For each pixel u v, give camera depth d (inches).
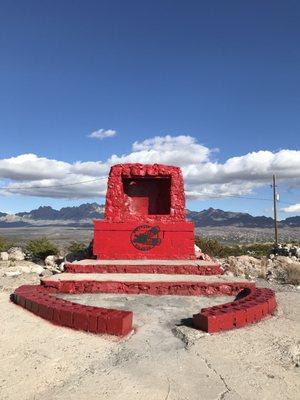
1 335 235.3
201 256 476.4
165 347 226.8
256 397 170.9
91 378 183.5
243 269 600.7
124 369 194.5
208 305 322.7
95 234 468.4
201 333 246.4
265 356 216.1
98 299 335.3
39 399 162.7
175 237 468.4
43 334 237.0
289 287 444.8
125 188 538.9
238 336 244.8
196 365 201.3
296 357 217.8
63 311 255.1
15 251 779.4
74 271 406.9
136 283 356.8
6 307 297.1
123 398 165.5
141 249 465.7
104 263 420.5
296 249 841.5
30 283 424.2
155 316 289.4
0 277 467.5
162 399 166.1
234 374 192.1
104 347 221.3
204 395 170.7
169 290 355.3
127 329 245.0
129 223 470.0
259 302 293.0
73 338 232.1
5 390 169.5
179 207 494.9
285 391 177.8
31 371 187.8
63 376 184.7
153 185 544.1
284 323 279.4
